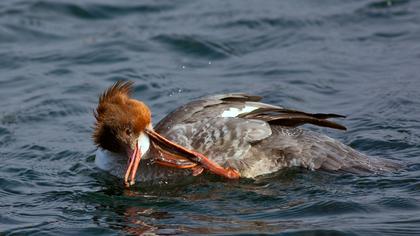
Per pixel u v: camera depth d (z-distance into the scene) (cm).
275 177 1360
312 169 1362
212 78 1891
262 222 1175
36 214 1261
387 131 1544
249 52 2047
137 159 1365
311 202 1240
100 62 2008
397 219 1159
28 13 2298
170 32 2150
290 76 1875
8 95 1838
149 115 1382
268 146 1381
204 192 1320
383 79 1819
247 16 2228
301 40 2084
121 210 1262
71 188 1373
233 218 1198
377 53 1970
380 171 1345
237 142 1367
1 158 1527
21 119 1709
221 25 2184
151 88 1839
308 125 1598
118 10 2322
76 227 1200
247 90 1802
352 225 1143
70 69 1967
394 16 2178
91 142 1598
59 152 1552
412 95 1705
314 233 1123
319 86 1812
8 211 1273
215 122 1381
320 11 2242
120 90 1420
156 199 1301
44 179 1419
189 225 1177
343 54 1981
